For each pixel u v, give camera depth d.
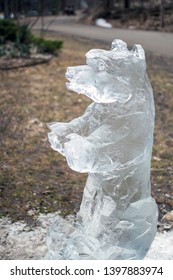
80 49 11.34
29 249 3.68
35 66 9.23
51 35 15.16
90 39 14.21
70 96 7.65
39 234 3.88
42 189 4.70
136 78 2.50
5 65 9.20
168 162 5.37
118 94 2.38
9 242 3.78
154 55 11.28
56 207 4.32
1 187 4.70
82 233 2.79
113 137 2.47
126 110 2.48
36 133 6.24
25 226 4.01
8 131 6.28
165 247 3.63
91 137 2.48
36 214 4.20
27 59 9.62
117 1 24.52
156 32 16.20
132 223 2.66
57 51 10.54
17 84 8.24
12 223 4.06
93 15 22.12
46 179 4.95
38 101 7.42
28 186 4.76
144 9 20.05
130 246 2.71
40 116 6.81
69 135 2.48
